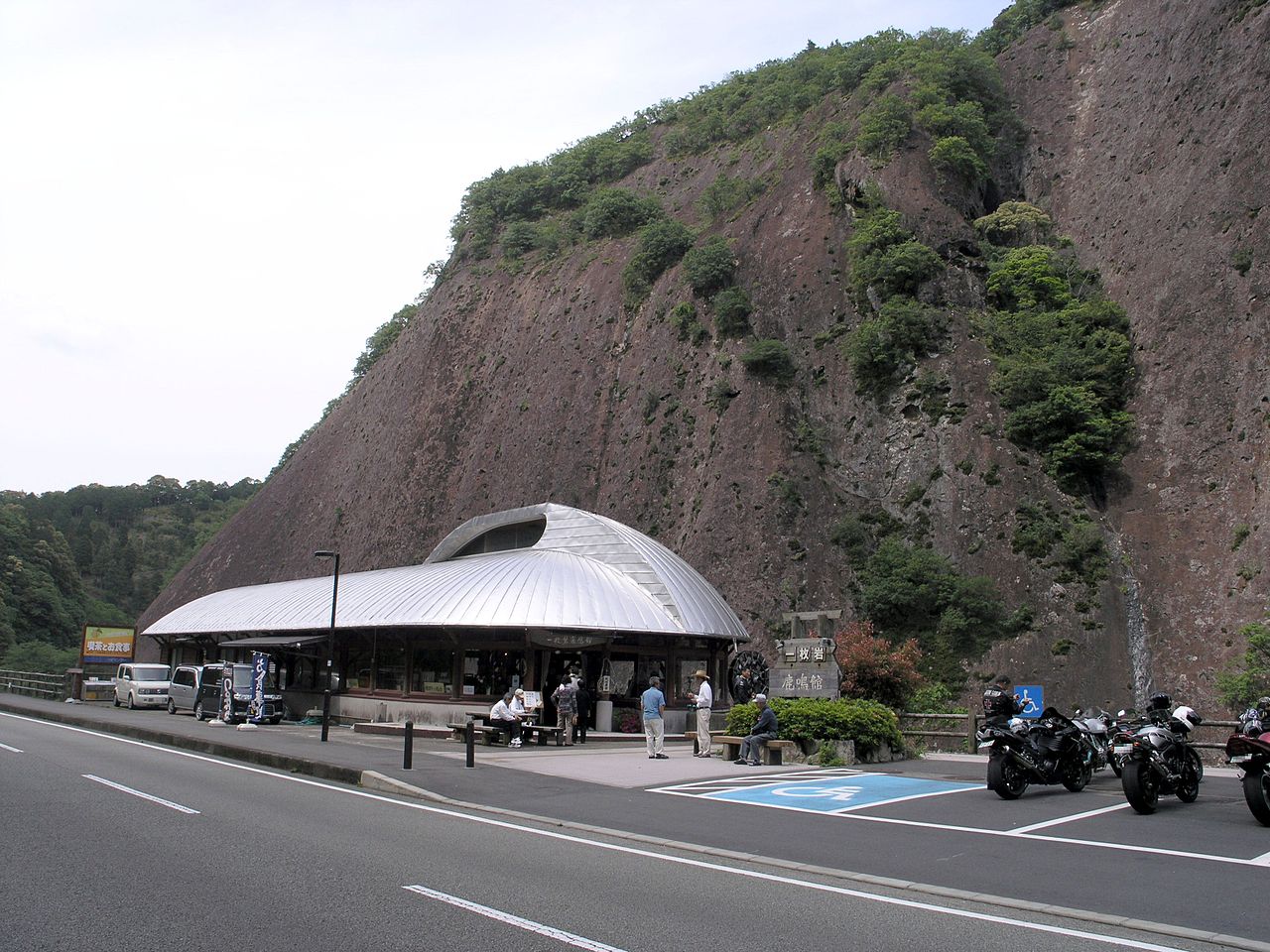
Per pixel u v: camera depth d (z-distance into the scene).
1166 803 15.71
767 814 14.55
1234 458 42.41
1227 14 53.91
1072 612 41.28
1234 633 37.91
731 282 62.28
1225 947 7.66
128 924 7.64
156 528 196.12
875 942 7.62
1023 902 9.03
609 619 31.80
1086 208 56.53
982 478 46.50
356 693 35.72
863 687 30.31
